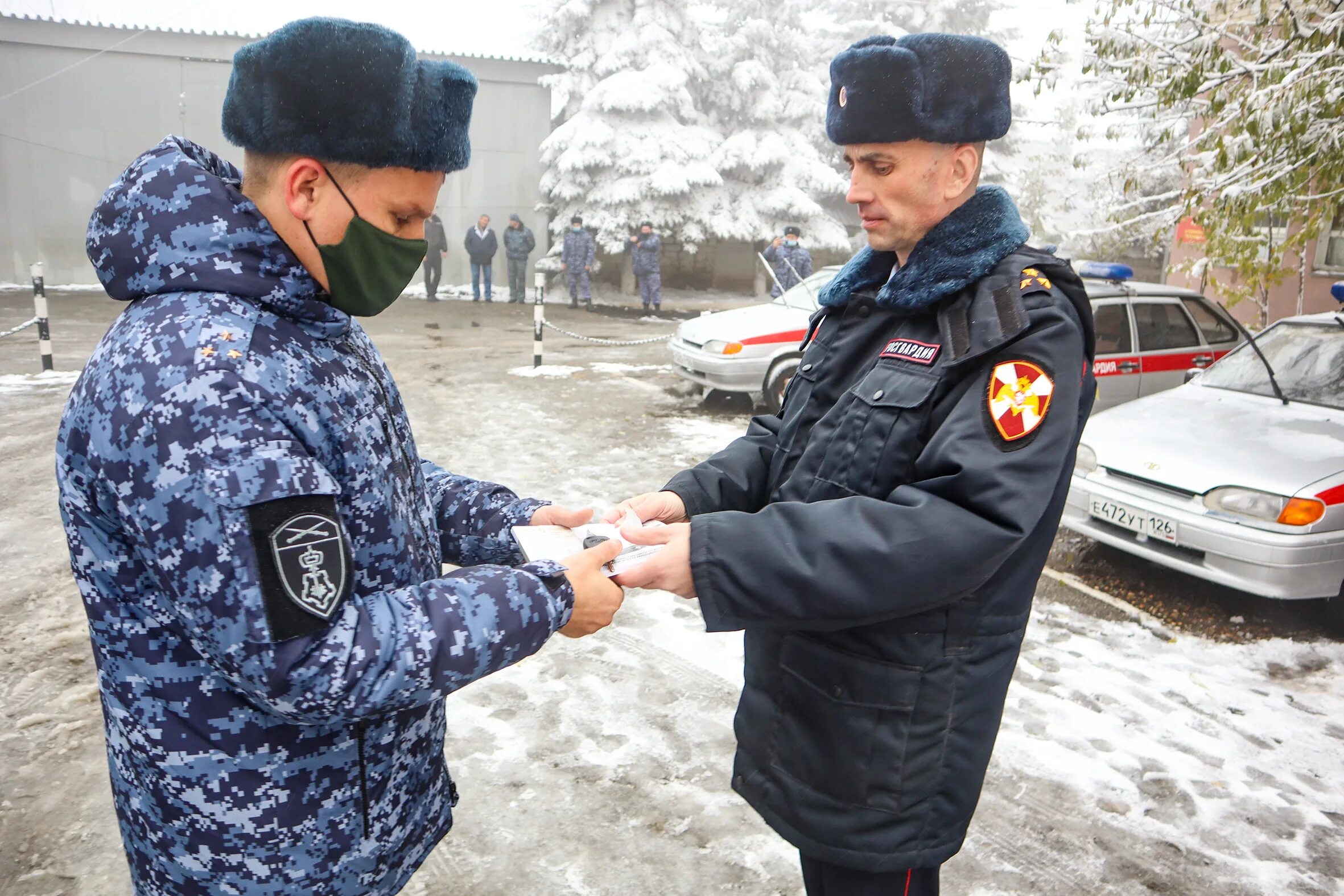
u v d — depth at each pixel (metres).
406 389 8.85
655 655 3.60
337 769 1.16
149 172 1.06
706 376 7.88
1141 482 4.20
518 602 1.10
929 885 1.50
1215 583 4.18
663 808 2.66
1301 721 3.25
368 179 1.07
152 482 0.95
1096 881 2.42
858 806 1.37
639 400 8.70
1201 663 3.70
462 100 1.12
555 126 20.84
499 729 3.05
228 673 0.99
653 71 18.38
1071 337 1.25
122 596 1.08
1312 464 3.85
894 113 1.29
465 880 2.35
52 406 7.39
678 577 1.23
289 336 1.08
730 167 19.52
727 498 1.61
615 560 1.25
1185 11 5.89
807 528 1.22
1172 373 6.55
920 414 1.30
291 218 1.07
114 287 1.07
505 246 18.89
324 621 0.97
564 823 2.58
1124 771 2.92
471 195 19.20
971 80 1.28
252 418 0.98
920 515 1.19
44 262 16.92
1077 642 3.87
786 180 19.81
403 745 1.25
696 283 22.48
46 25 15.91
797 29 21.12
